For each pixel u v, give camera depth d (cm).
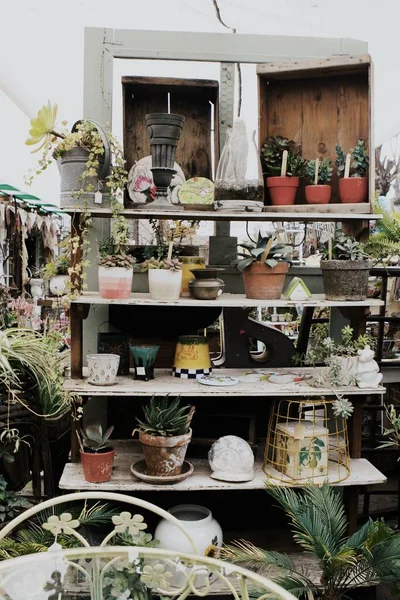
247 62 293
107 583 160
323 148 292
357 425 278
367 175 271
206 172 306
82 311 262
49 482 272
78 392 249
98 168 250
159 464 245
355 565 214
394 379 341
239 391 252
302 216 266
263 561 221
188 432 252
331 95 291
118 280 249
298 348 319
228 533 288
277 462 264
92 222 287
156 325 299
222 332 317
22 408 257
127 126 298
